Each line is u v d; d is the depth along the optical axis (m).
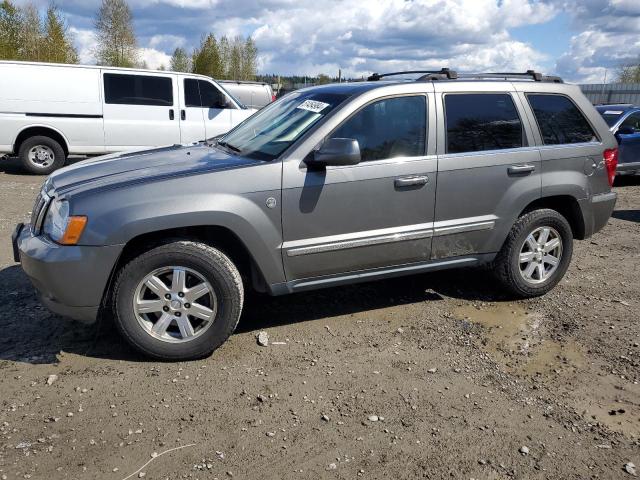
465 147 4.43
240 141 4.47
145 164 3.99
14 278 5.07
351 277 4.18
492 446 2.98
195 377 3.56
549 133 4.82
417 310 4.70
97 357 3.75
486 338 4.25
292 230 3.87
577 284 5.45
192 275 3.70
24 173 11.62
